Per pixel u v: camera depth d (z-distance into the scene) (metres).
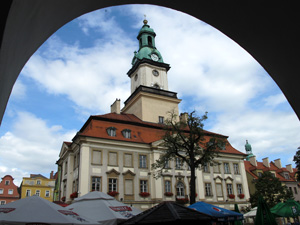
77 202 15.05
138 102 50.03
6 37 2.88
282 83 6.43
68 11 4.73
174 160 41.12
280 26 5.55
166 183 39.22
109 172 35.94
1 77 3.14
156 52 55.94
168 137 30.44
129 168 37.78
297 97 6.16
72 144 39.16
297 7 5.11
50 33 4.77
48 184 78.62
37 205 9.58
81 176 34.28
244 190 46.12
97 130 38.62
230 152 47.53
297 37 5.48
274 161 76.50
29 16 3.44
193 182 26.86
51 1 3.88
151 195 37.91
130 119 46.56
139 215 9.52
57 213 9.31
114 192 34.97
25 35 3.62
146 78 52.34
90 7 5.27
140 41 59.03
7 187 75.94
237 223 23.09
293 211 17.47
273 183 42.16
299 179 36.41
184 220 8.81
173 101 52.00
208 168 44.22
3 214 8.91
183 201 38.50
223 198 43.38
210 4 5.81
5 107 3.79
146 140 41.31
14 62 3.59
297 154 36.41
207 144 30.25
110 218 12.95
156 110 49.62
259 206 16.11
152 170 39.09
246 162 68.62
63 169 42.00
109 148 37.53
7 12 2.74
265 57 6.34
